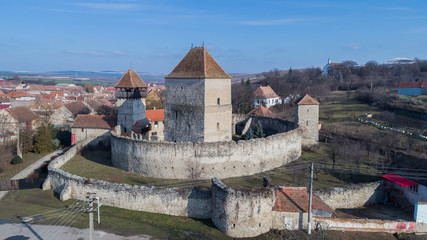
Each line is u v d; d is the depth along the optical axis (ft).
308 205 108.99
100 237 104.01
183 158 154.40
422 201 120.98
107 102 430.20
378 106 339.57
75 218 117.80
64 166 179.01
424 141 205.57
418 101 314.14
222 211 108.27
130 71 232.94
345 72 584.81
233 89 482.69
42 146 223.51
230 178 155.53
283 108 371.15
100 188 129.59
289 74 602.85
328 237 98.58
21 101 404.98
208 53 187.62
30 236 104.47
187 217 119.03
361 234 107.65
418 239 104.99
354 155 165.48
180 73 185.06
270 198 107.96
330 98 409.28
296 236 100.12
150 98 369.91
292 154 183.32
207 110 177.27
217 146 154.40
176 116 188.65
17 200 137.69
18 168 193.67
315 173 159.33
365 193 132.98
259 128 232.53
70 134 249.75
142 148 160.76
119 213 121.80
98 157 198.70
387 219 118.93
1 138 220.84
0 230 108.88
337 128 257.34
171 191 120.57
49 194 144.05
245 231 105.91
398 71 553.23
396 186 133.59
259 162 164.04
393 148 191.11
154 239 103.45
